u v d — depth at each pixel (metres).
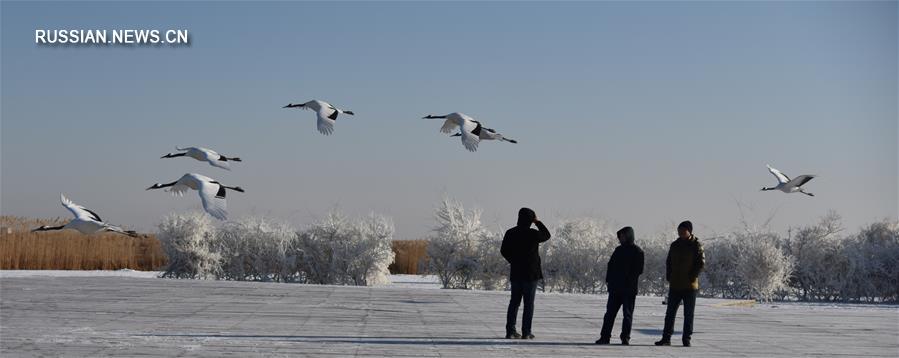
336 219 37.12
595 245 35.84
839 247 33.88
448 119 15.71
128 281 30.91
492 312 21.03
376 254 36.56
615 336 16.17
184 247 37.09
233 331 15.59
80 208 14.47
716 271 33.78
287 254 37.25
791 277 33.84
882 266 33.31
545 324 18.33
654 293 34.69
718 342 15.45
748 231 34.16
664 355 13.34
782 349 14.54
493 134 15.94
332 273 36.72
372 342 14.29
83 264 45.88
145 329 15.70
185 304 21.56
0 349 12.69
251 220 37.84
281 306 21.50
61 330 15.32
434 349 13.52
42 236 45.09
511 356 12.88
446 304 23.53
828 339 16.38
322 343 14.04
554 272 35.44
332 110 15.59
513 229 15.22
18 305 20.33
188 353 12.58
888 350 14.69
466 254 35.50
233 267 37.72
